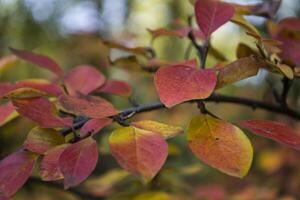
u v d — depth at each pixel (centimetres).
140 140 51
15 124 91
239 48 71
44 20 238
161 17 360
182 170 90
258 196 123
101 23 238
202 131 54
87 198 91
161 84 52
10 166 55
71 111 54
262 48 62
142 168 49
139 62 78
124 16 278
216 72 57
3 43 225
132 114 56
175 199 95
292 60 70
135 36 165
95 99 60
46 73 197
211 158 52
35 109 56
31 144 55
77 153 52
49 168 53
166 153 50
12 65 85
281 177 153
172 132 53
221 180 171
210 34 65
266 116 171
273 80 124
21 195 125
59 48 218
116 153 50
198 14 66
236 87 218
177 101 51
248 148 52
